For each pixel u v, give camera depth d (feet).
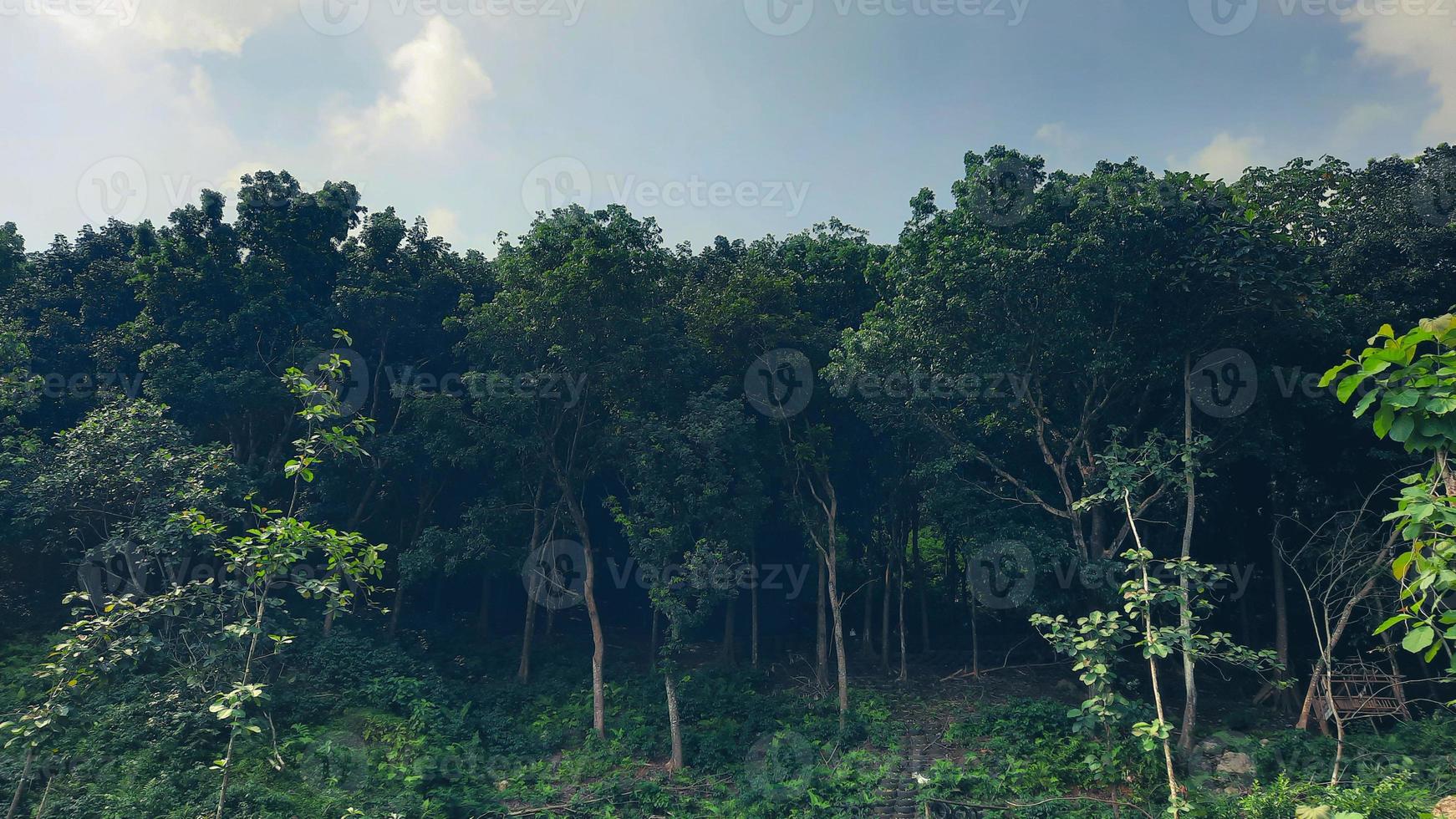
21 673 52.70
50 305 78.02
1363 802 35.94
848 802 49.83
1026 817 46.39
